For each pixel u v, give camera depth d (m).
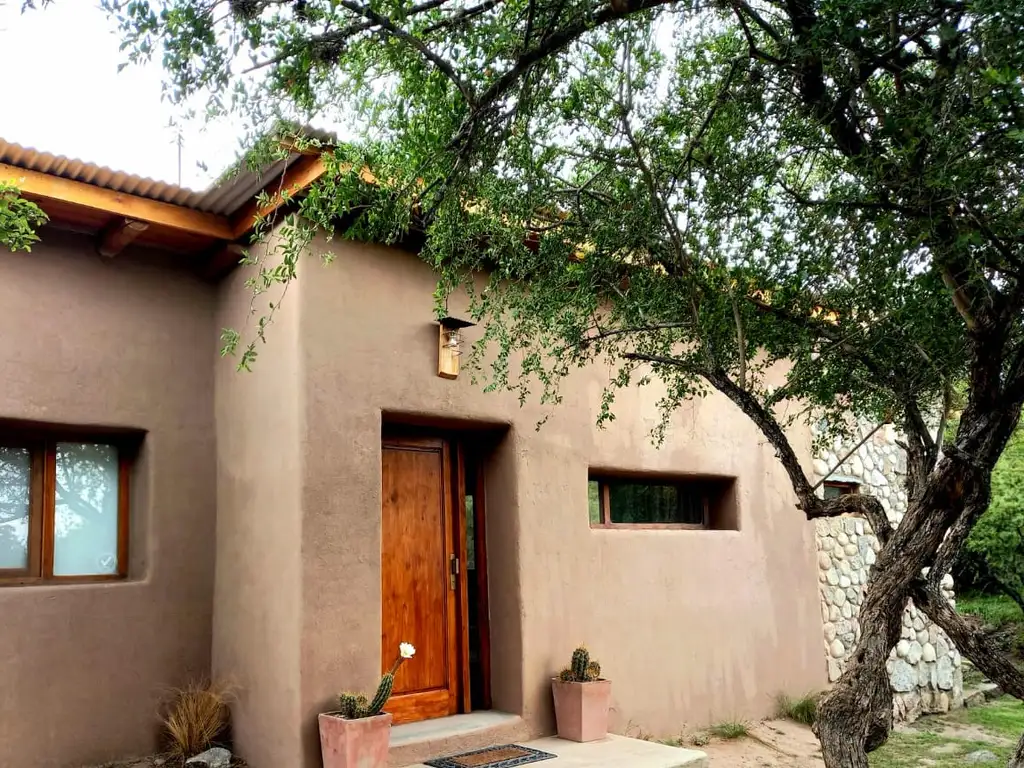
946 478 3.16
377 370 5.68
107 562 5.86
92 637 5.45
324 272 5.51
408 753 5.33
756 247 3.94
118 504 5.97
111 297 5.88
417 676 5.97
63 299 5.65
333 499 5.33
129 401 5.85
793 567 8.51
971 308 3.20
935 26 2.96
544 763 5.34
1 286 5.39
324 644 5.14
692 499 8.20
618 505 7.45
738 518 8.11
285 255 3.93
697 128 3.96
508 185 4.07
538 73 3.62
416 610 6.05
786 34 3.63
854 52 3.09
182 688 5.76
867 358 3.78
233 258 6.07
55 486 5.71
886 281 3.66
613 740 5.98
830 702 3.12
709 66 3.91
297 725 4.98
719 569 7.78
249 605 5.57
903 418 4.04
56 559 5.64
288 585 5.19
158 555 5.81
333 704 5.12
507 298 4.94
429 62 3.67
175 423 6.05
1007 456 11.54
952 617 3.18
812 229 3.75
